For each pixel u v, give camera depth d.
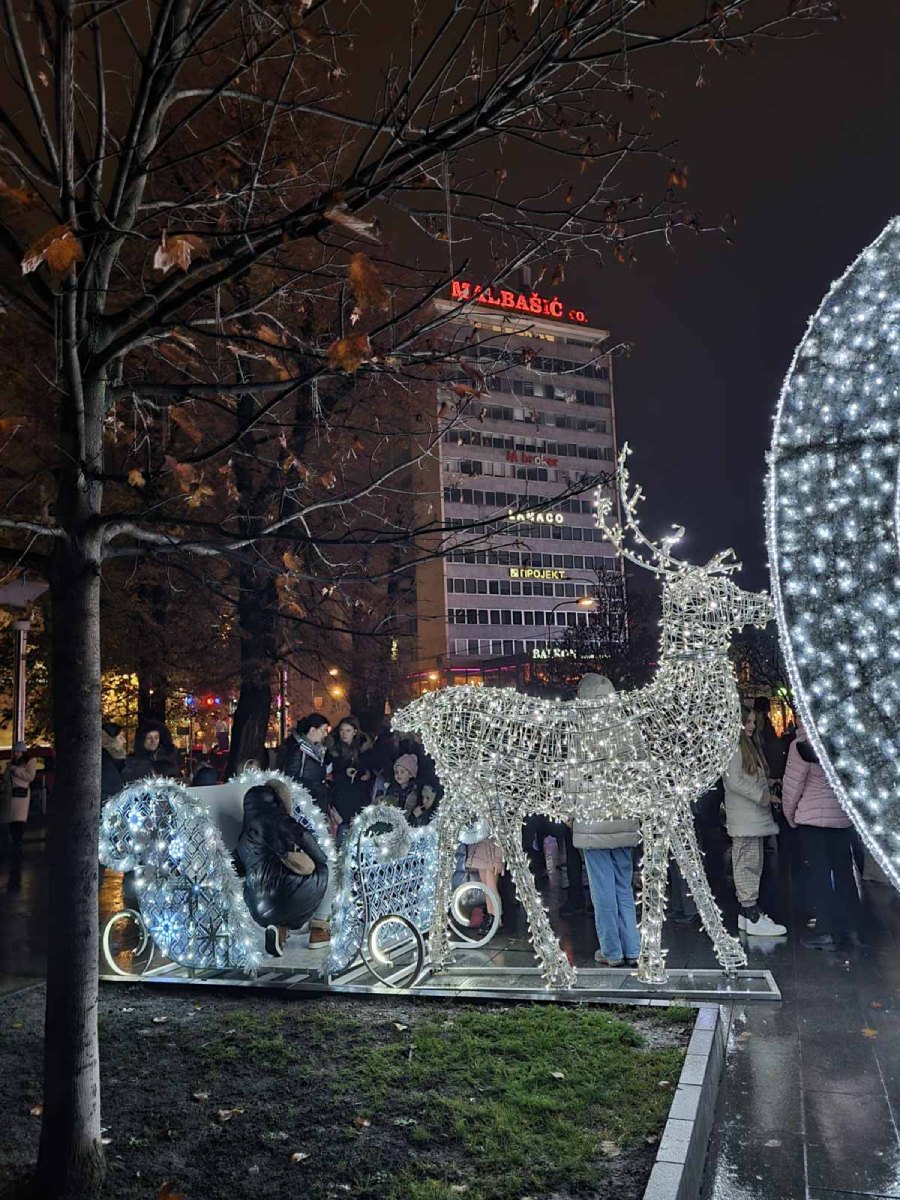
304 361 5.32
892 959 7.01
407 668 26.48
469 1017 5.55
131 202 3.97
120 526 4.18
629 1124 4.08
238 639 17.94
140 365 5.59
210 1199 3.61
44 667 22.03
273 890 7.05
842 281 3.53
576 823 7.02
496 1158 3.83
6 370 5.49
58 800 3.92
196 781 9.51
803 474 3.46
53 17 3.56
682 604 6.42
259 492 9.15
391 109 3.74
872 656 3.29
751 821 7.91
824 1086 4.79
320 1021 5.59
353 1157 3.90
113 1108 4.46
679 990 6.14
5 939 8.92
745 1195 3.84
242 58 4.03
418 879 7.54
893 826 3.22
